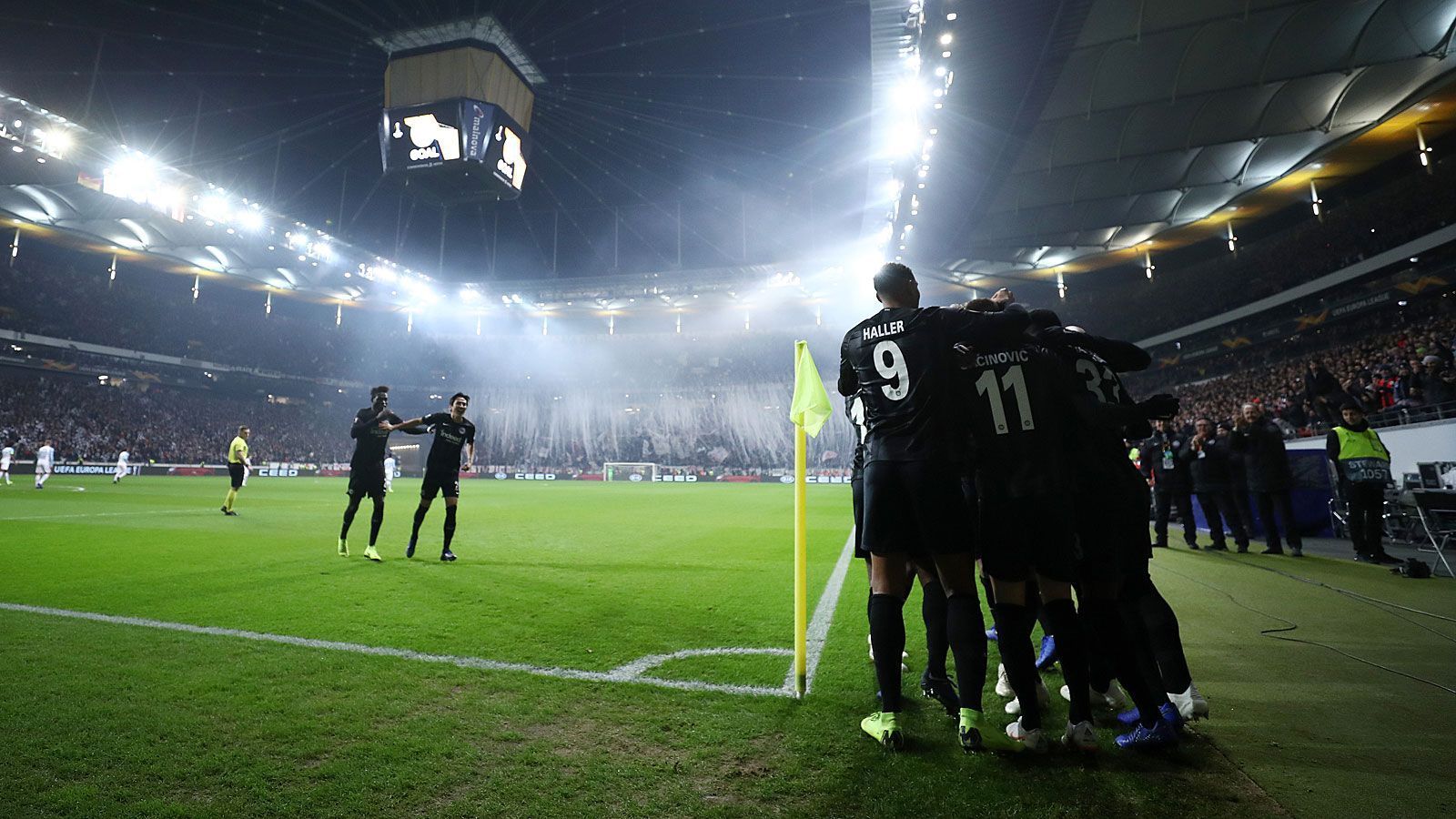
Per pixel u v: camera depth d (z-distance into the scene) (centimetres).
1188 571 608
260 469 3656
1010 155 1812
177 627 367
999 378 254
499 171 3478
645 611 428
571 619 402
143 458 3456
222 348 4188
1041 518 236
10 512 1048
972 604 234
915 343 254
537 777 196
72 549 666
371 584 505
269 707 250
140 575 525
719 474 4084
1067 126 2061
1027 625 233
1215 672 310
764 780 196
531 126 3875
